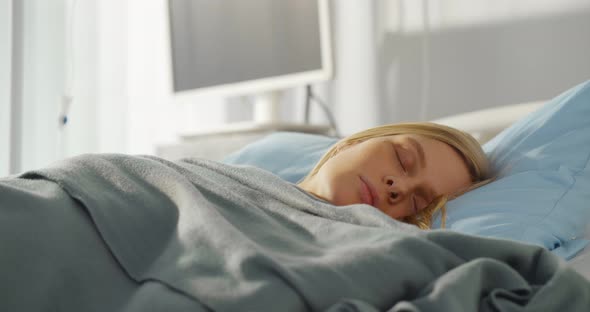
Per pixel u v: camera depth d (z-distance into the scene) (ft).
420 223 3.38
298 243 2.32
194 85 8.02
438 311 1.77
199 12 7.94
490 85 6.40
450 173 3.60
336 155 3.58
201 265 2.07
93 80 8.78
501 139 4.09
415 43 6.93
